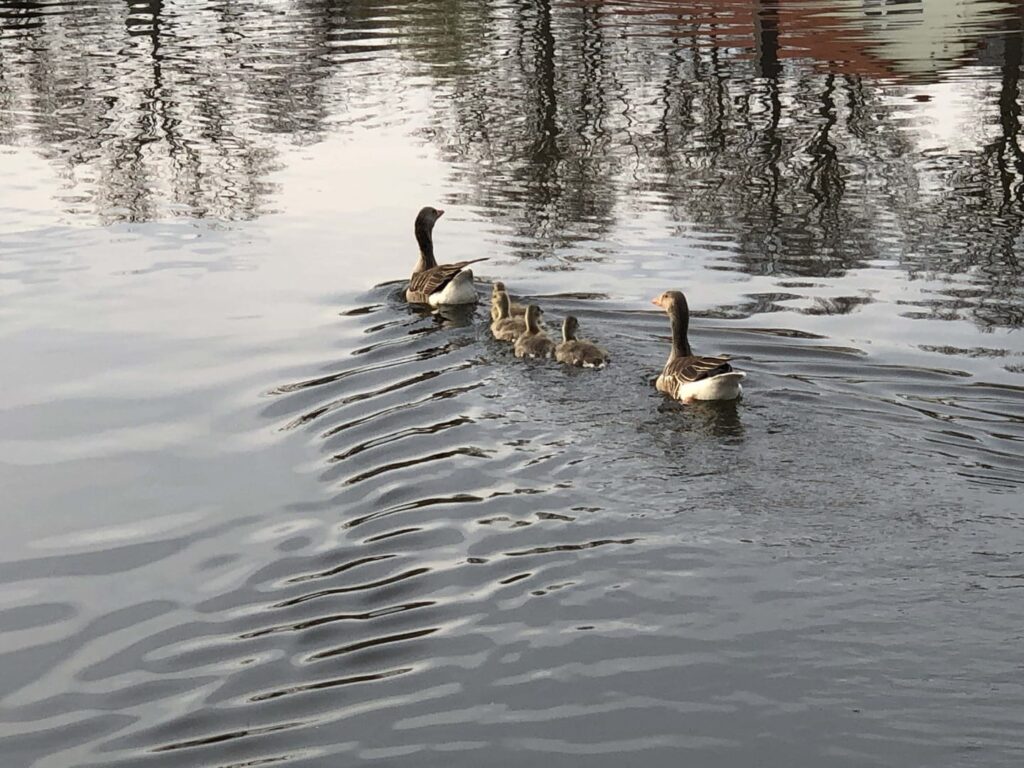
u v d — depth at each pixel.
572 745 8.30
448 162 24.91
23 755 8.42
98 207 22.31
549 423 13.20
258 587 10.36
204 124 28.34
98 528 11.53
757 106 28.33
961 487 11.66
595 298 17.22
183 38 39.09
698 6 41.19
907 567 10.26
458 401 13.82
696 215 21.25
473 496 11.63
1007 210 20.98
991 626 9.45
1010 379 14.20
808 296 17.22
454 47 36.31
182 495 12.06
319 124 28.12
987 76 30.00
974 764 8.00
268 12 44.28
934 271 18.23
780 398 13.81
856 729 8.37
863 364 14.73
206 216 21.72
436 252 19.56
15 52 36.91
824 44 34.34
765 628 9.51
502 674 9.05
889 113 27.28
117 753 8.38
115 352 15.76
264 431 13.38
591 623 9.62
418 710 8.70
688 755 8.18
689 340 15.59
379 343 15.81
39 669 9.43
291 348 15.70
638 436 12.82
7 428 13.69
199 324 16.67
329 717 8.65
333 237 20.52
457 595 10.05
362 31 39.72
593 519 11.16
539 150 25.61
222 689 9.03
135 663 9.43
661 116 27.92
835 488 11.66
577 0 43.91
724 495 11.52
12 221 21.50
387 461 12.45
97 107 30.11
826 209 21.34
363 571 10.48
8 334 16.44
